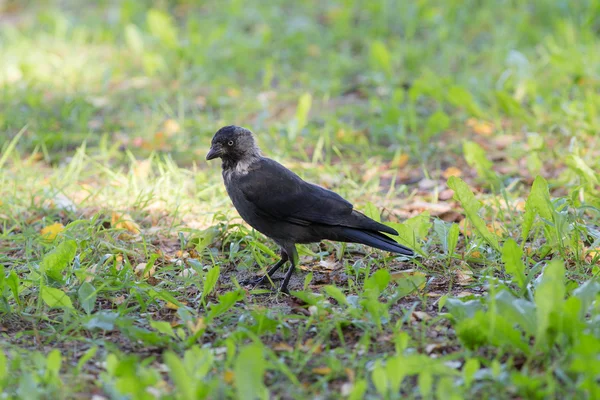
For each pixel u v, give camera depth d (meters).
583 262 9.41
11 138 14.65
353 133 14.60
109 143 14.66
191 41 18.52
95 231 10.83
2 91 16.59
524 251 9.82
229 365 7.00
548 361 6.77
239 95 16.80
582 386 6.08
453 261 9.69
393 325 7.96
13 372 6.94
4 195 12.04
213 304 8.36
